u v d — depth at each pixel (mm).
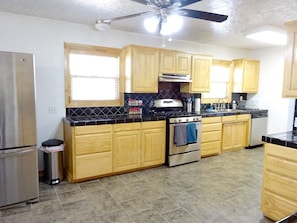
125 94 4109
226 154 4734
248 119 5035
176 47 4570
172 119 3869
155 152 3816
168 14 2156
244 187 3135
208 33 4004
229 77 5488
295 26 2393
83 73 3723
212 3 2594
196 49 4844
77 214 2426
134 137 3582
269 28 3469
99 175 3357
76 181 3227
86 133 3174
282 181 2236
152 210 2523
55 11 2980
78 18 3273
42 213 2441
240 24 3447
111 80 3975
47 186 3115
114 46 3896
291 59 2447
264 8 2762
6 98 2426
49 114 3477
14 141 2514
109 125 3344
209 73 4645
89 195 2859
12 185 2535
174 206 2615
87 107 3771
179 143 3889
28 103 2562
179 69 4238
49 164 3156
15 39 3148
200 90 4566
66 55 3541
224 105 5484
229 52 5395
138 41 4117
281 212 2252
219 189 3066
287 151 2182
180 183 3248
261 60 5430
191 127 4043
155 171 3715
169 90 4621
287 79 2496
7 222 2273
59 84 3516
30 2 2666
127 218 2363
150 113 4262
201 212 2494
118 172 3533
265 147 2387
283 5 2658
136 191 2982
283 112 5012
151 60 3900
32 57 2547
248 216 2424
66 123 3361
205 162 4203
